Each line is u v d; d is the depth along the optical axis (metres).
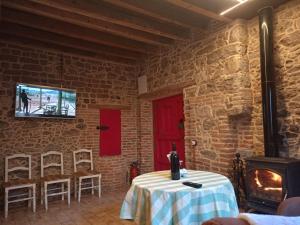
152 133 5.64
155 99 5.48
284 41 3.15
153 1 3.45
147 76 5.40
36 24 3.76
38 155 4.38
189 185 2.10
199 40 4.16
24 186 3.74
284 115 3.13
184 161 4.66
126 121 5.54
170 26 4.20
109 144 5.23
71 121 4.79
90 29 4.30
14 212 3.79
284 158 2.86
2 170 4.05
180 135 4.83
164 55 4.94
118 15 3.64
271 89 3.05
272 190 2.87
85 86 5.03
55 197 4.43
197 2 3.19
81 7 3.29
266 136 3.05
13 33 3.95
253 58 3.50
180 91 4.65
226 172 3.60
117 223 3.26
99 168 5.05
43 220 3.42
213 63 3.87
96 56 5.12
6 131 4.13
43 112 4.38
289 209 1.42
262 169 2.89
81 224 3.25
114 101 5.39
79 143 4.84
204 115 4.02
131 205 2.19
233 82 3.49
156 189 2.00
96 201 4.29
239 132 3.64
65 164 4.64
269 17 3.13
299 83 2.99
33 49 4.50
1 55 4.18
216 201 1.99
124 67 5.62
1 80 4.15
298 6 3.03
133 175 5.19
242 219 1.02
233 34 3.54
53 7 3.44
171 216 1.92
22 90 4.19
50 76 4.64
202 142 4.04
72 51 4.82
